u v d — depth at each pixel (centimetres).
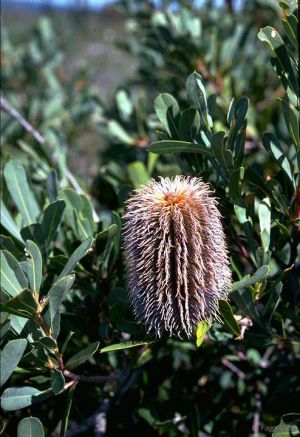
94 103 146
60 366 61
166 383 83
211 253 56
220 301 58
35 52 170
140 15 137
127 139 110
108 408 76
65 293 57
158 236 56
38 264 58
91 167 168
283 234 67
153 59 135
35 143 103
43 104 154
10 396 58
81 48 316
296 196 65
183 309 57
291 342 67
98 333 69
